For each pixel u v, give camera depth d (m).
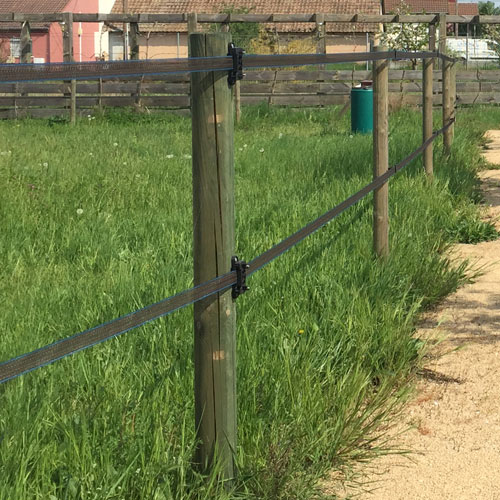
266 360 3.91
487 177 11.35
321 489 3.25
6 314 4.62
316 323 4.52
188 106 19.98
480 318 5.40
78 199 8.18
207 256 2.95
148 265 5.64
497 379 4.42
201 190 2.92
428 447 3.69
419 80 20.94
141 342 4.16
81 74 2.26
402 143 12.49
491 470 3.50
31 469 2.82
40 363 2.27
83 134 15.78
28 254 6.20
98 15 19.55
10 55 41.16
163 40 42.62
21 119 19.66
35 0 44.47
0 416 3.17
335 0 45.16
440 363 4.64
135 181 9.15
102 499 2.77
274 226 6.65
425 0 58.78
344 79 20.75
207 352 3.02
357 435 3.55
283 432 3.38
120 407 3.32
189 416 3.36
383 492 3.29
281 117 19.42
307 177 9.45
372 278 5.32
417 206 7.71
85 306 4.70
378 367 4.37
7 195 7.93
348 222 6.69
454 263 6.64
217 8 45.19
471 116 19.17
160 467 2.93
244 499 3.04
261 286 5.04
